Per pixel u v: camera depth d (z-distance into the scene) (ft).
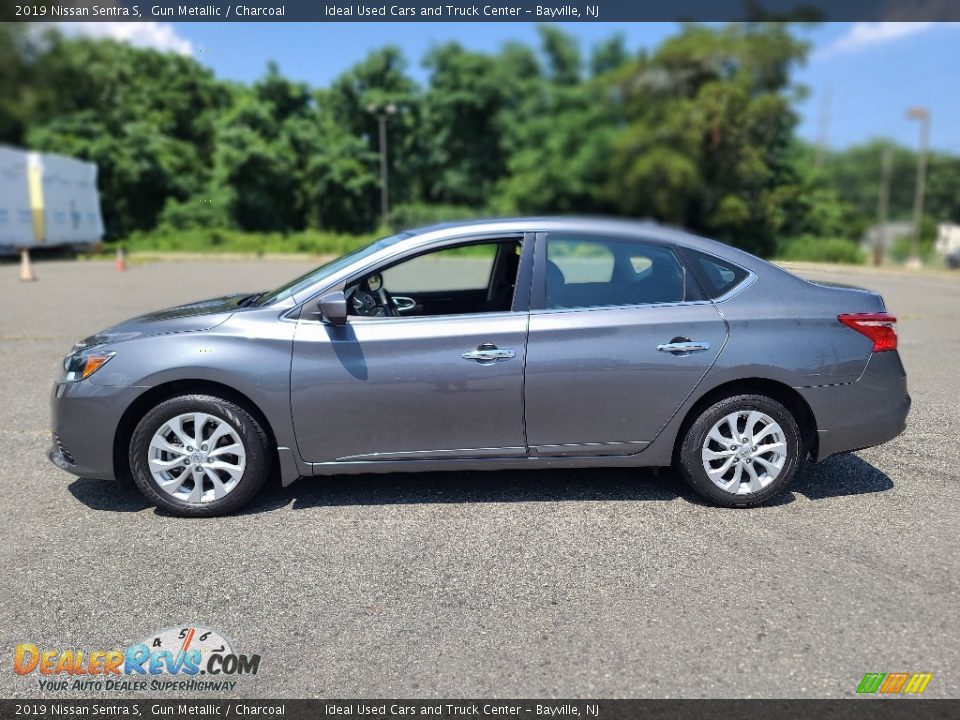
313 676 8.64
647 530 12.41
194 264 83.71
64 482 14.56
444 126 160.25
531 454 12.93
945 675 8.61
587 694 8.30
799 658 8.92
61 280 57.67
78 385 12.48
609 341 12.62
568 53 133.28
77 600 10.21
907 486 14.38
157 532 12.32
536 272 12.94
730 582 10.67
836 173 152.76
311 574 10.93
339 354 12.41
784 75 118.11
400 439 12.69
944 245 152.05
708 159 117.91
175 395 12.69
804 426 13.46
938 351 28.27
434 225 13.57
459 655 9.00
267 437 12.87
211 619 9.77
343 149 146.82
